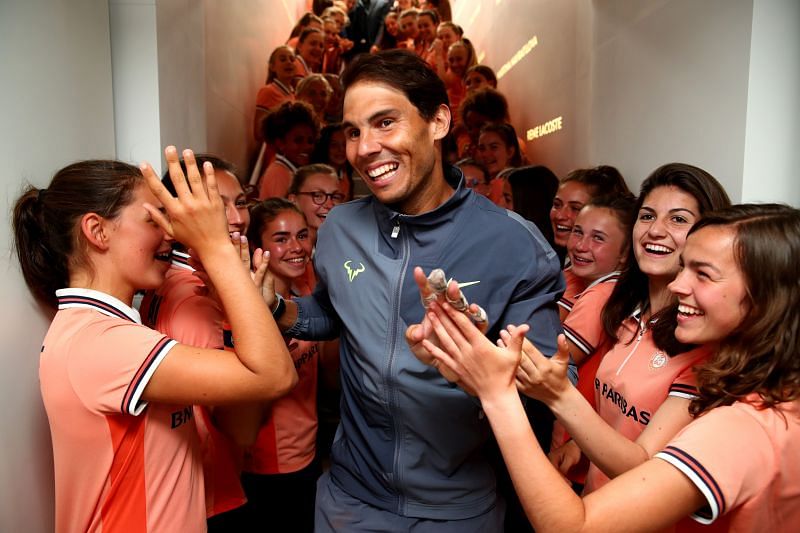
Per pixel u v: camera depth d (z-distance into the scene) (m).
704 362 0.92
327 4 6.66
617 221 1.71
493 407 0.74
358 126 0.97
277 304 1.17
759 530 0.76
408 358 0.99
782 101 1.41
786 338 0.81
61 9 1.27
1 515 0.93
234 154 3.94
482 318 0.75
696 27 1.68
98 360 0.86
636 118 2.15
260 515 1.66
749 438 0.75
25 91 1.08
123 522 0.91
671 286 0.92
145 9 1.74
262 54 4.98
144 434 0.92
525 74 4.56
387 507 1.09
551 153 3.79
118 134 1.77
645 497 0.71
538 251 1.02
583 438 0.86
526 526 1.83
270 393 0.92
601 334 1.48
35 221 0.95
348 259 1.09
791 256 0.81
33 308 1.05
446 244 1.01
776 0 1.38
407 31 6.63
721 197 1.19
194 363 0.87
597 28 2.63
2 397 0.94
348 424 1.15
